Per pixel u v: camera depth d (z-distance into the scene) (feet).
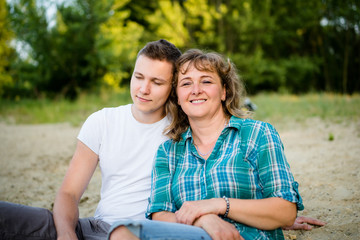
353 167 10.80
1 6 44.80
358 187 9.04
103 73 50.52
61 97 46.44
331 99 34.96
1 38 45.85
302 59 68.23
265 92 64.28
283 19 68.85
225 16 65.10
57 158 15.99
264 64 65.26
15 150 18.10
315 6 65.10
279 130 19.88
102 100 43.47
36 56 46.85
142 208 5.95
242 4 64.08
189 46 63.72
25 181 12.46
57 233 5.07
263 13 64.85
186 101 5.89
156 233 4.16
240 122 5.65
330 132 17.67
